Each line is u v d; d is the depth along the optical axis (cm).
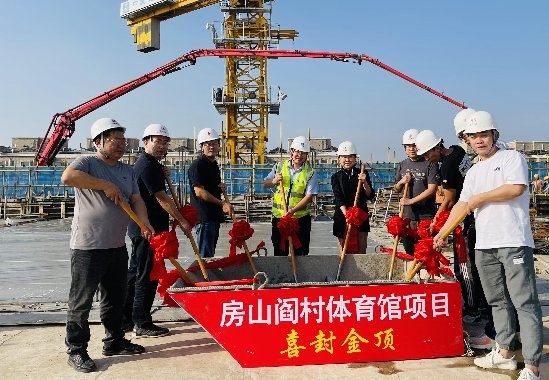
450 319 368
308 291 358
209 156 507
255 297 355
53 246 1156
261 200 2106
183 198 1378
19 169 2631
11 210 2131
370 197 548
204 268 431
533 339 319
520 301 325
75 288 357
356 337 360
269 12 2870
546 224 1120
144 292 425
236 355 354
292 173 523
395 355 362
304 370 349
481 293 439
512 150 342
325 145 4491
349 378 335
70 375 346
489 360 348
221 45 2919
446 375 339
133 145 3719
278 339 356
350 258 484
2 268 848
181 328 451
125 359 375
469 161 443
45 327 461
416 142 458
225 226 1585
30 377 343
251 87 2973
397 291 362
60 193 2597
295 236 485
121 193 359
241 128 3002
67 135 2711
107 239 360
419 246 377
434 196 500
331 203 2145
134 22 3209
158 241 380
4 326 462
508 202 330
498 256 335
